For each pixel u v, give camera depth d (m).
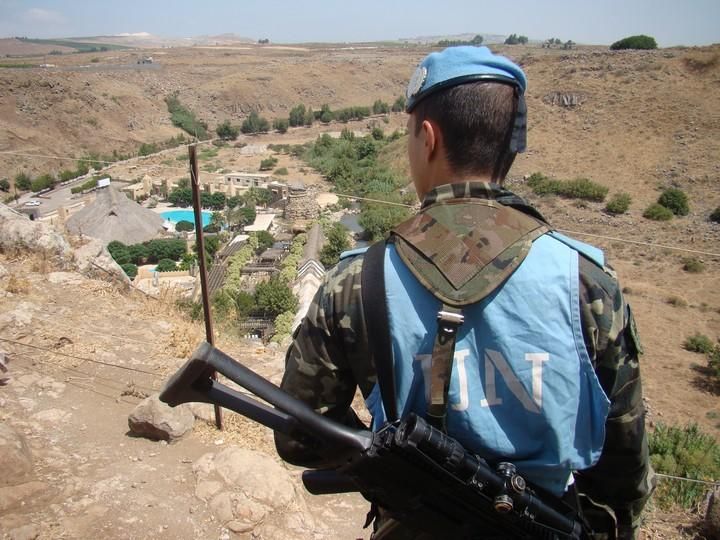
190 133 121.19
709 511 4.71
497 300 1.17
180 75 153.88
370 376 1.31
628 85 62.38
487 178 1.33
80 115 108.38
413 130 1.41
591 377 1.18
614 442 1.29
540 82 67.69
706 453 7.87
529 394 1.16
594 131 58.44
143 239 45.91
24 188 78.50
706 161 50.28
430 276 1.20
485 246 1.20
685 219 43.72
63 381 6.57
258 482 4.73
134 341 7.80
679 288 32.94
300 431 1.31
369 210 51.59
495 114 1.28
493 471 1.19
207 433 6.02
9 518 4.07
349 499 5.51
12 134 95.38
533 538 1.25
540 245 1.22
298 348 1.38
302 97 156.00
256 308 23.52
